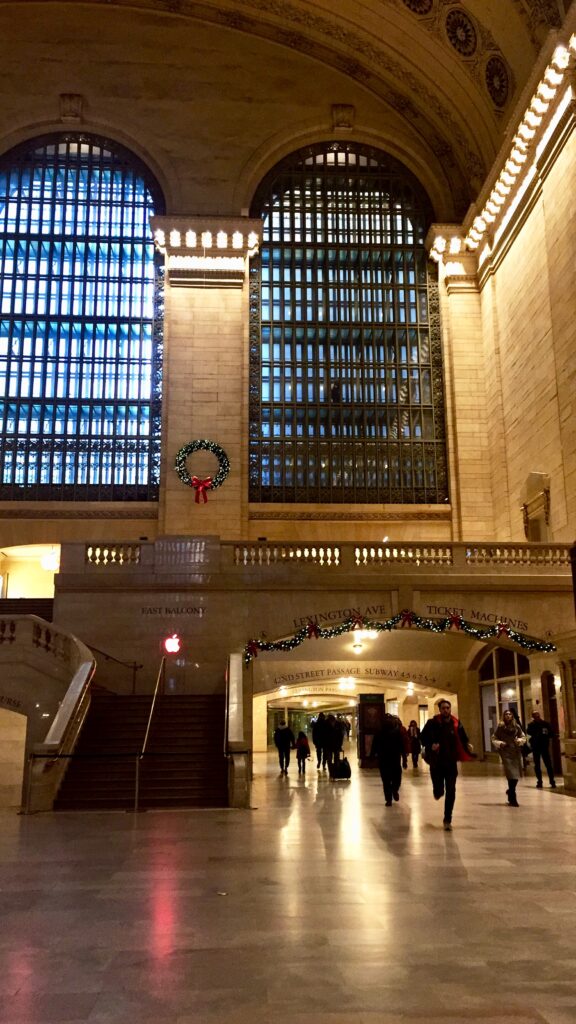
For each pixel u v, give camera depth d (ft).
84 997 13.84
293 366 99.45
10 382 96.48
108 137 102.58
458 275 100.53
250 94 102.99
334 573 66.33
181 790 44.21
